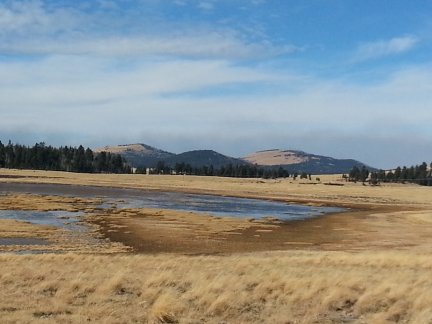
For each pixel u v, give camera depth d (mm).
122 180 173500
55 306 12383
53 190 116062
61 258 25094
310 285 15070
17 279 16422
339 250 39500
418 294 13750
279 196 125500
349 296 13727
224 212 78188
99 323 10977
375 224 65875
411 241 48094
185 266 21266
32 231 46156
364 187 182625
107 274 17516
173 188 141125
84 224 53906
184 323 11258
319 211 88188
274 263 23422
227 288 14898
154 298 13531
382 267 22422
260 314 12266
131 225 53906
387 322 11547
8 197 86375
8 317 11211
